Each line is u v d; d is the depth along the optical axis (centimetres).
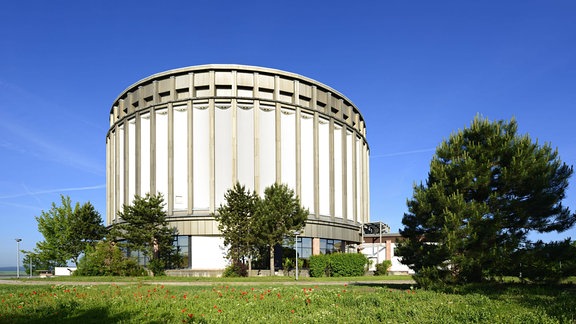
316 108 5247
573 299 1575
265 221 3691
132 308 1437
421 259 2142
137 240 4016
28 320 1246
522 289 1944
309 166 5103
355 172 5797
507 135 2116
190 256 4556
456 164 2105
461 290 1941
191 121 4778
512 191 2091
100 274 4053
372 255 5497
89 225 4906
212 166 4688
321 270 4056
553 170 2066
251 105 4884
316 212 5006
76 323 1204
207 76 4875
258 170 4766
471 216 1980
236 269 3916
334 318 1252
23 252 4906
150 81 5066
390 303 1560
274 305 1498
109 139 5859
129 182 5097
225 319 1246
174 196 4703
